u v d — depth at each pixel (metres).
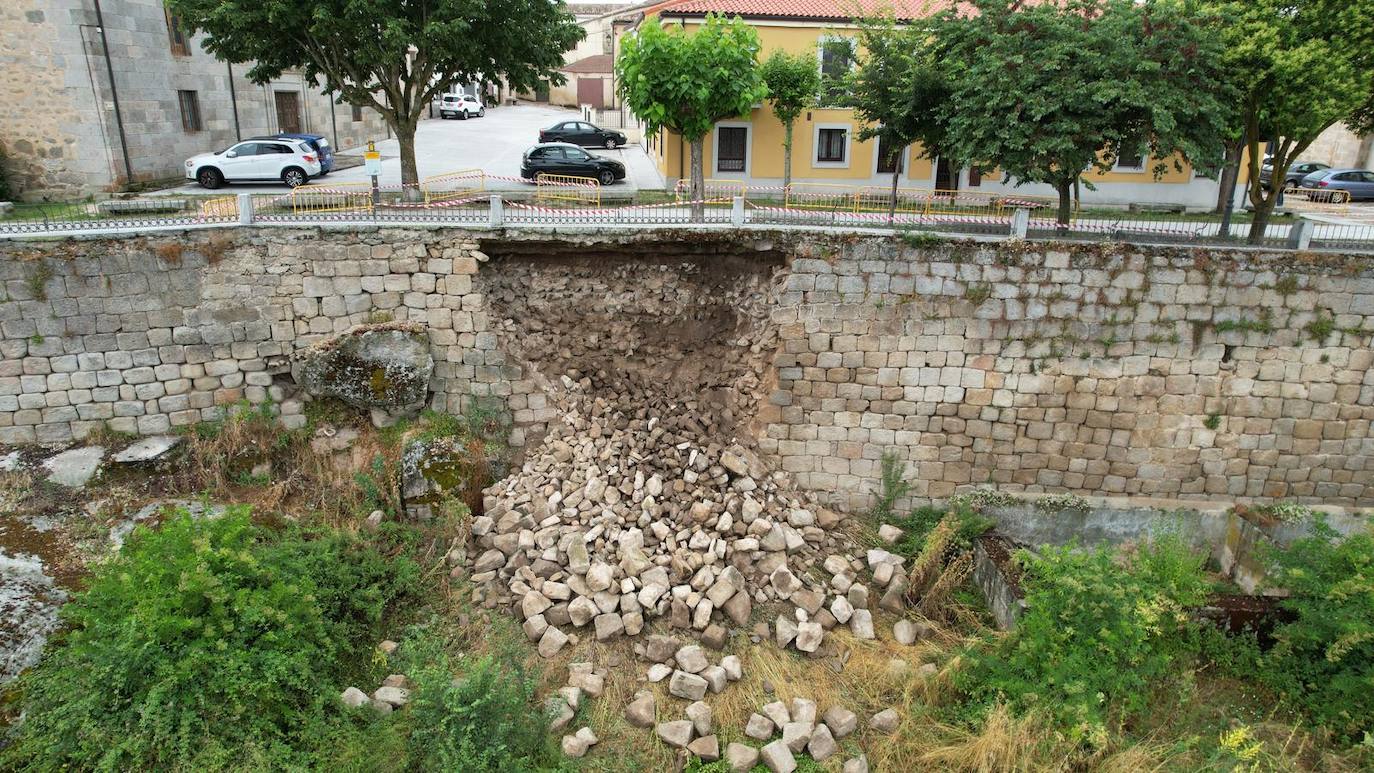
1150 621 9.81
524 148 31.34
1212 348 13.75
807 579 12.10
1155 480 14.38
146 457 12.35
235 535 9.61
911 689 10.20
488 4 16.52
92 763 7.89
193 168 21.70
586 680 10.02
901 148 18.94
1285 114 13.99
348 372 13.08
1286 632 10.36
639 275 14.72
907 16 21.58
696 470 13.23
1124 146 14.20
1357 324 13.62
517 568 11.53
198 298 12.80
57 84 19.55
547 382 14.12
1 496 11.30
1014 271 13.46
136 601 8.63
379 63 16.61
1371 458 14.25
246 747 8.23
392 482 12.51
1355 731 9.64
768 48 22.42
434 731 8.55
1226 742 8.73
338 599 10.45
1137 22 13.66
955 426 14.22
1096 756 9.02
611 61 49.44
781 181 23.48
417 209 14.93
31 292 11.94
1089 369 13.86
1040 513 13.93
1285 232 17.58
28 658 9.01
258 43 16.12
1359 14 13.05
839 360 13.96
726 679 10.28
